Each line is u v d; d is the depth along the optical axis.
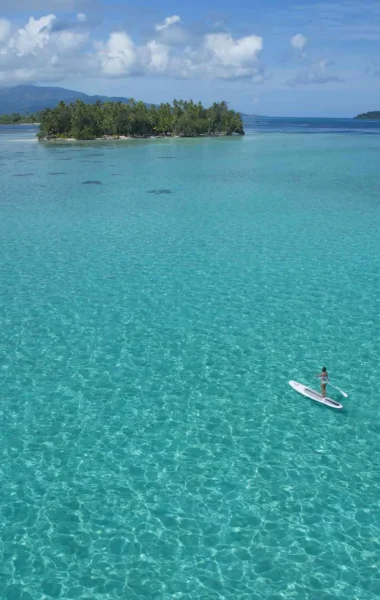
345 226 44.78
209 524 14.63
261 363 22.78
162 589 12.81
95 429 18.66
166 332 25.61
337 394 20.50
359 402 20.02
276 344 24.34
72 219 48.75
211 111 185.38
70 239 42.00
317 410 19.61
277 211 50.97
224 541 14.09
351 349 23.77
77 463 17.02
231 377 21.80
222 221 47.25
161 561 13.54
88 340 24.89
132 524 14.66
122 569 13.34
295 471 16.56
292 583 12.91
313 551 13.75
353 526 14.48
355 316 27.06
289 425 18.78
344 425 18.73
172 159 99.19
